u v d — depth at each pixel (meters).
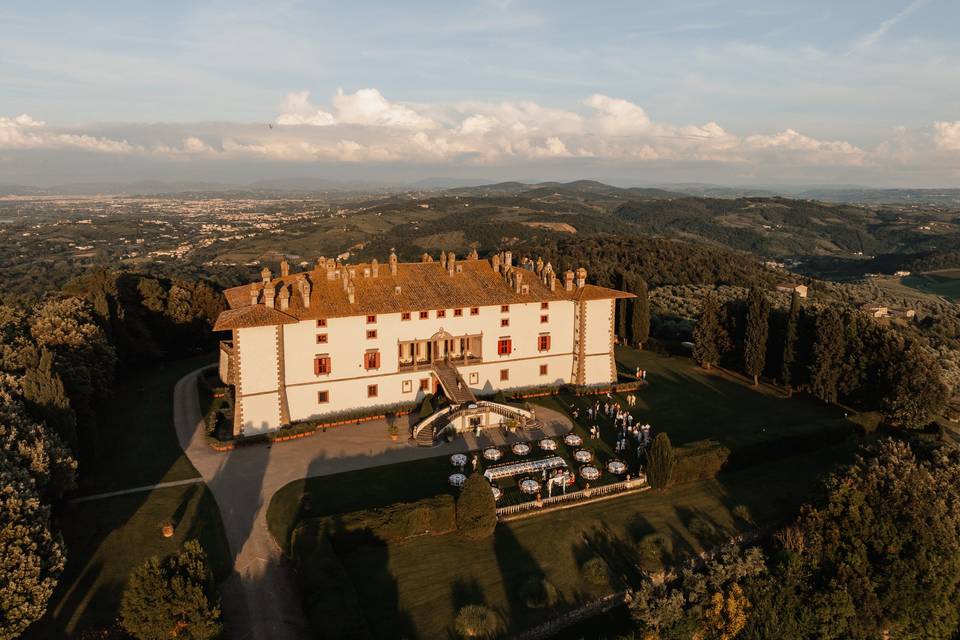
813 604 37.94
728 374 86.00
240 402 60.78
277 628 34.44
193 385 78.62
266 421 62.16
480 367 73.06
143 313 91.44
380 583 38.94
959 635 38.69
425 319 69.19
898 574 37.78
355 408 67.12
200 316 99.06
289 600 36.84
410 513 43.28
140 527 43.97
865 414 64.62
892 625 37.84
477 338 72.69
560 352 77.50
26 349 53.56
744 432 63.25
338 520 41.69
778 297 126.88
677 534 45.97
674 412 70.69
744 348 81.69
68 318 68.19
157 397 73.75
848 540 39.78
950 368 83.81
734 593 37.97
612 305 77.88
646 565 42.09
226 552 41.28
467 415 63.06
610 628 37.12
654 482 52.09
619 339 104.81
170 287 100.19
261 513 46.50
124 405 70.75
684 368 88.75
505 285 75.69
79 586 37.06
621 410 70.56
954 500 41.34
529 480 50.12
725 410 71.56
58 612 34.69
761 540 46.09
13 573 31.02
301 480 52.09
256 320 60.34
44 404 46.41
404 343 68.62
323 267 72.12
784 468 56.88
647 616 35.91
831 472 43.88
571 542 44.53
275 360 62.00
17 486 35.25
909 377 63.91
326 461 55.97
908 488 40.25
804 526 41.59
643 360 92.94
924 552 38.00
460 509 43.84
